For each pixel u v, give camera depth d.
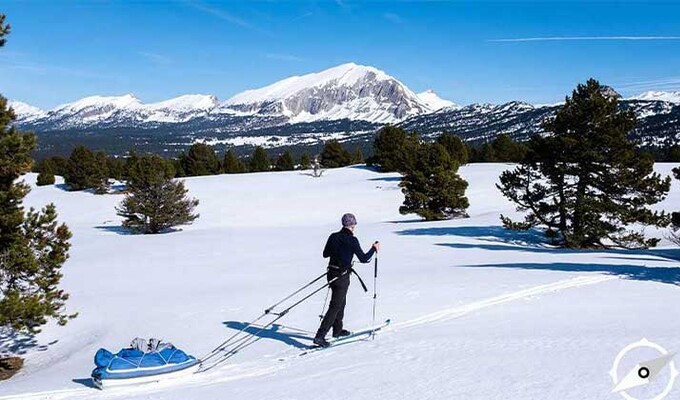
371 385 7.10
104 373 8.87
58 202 71.00
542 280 15.28
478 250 26.92
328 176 83.81
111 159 97.12
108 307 17.48
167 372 9.01
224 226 51.34
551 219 30.19
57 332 15.70
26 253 13.41
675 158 96.44
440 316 11.69
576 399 5.91
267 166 109.75
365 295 15.01
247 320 13.65
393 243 30.83
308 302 15.09
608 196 29.17
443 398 6.33
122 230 49.91
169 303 16.94
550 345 8.27
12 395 9.05
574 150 28.31
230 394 7.48
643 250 26.75
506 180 30.78
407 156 49.94
